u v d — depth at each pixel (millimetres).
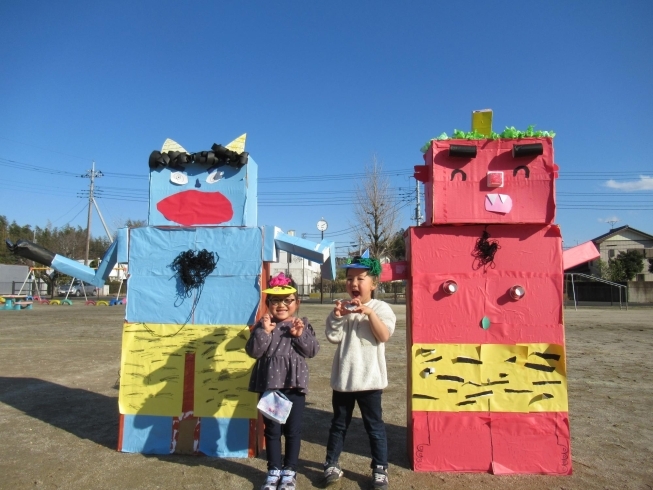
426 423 3939
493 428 3912
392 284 39406
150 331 4254
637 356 9633
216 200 4332
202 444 4129
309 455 4230
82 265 4496
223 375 4160
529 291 3982
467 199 3957
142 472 3773
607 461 4090
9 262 46844
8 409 5531
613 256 40594
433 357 3984
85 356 9219
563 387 3912
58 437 4566
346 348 3738
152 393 4211
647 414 5461
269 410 3439
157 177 4398
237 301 4207
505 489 3549
